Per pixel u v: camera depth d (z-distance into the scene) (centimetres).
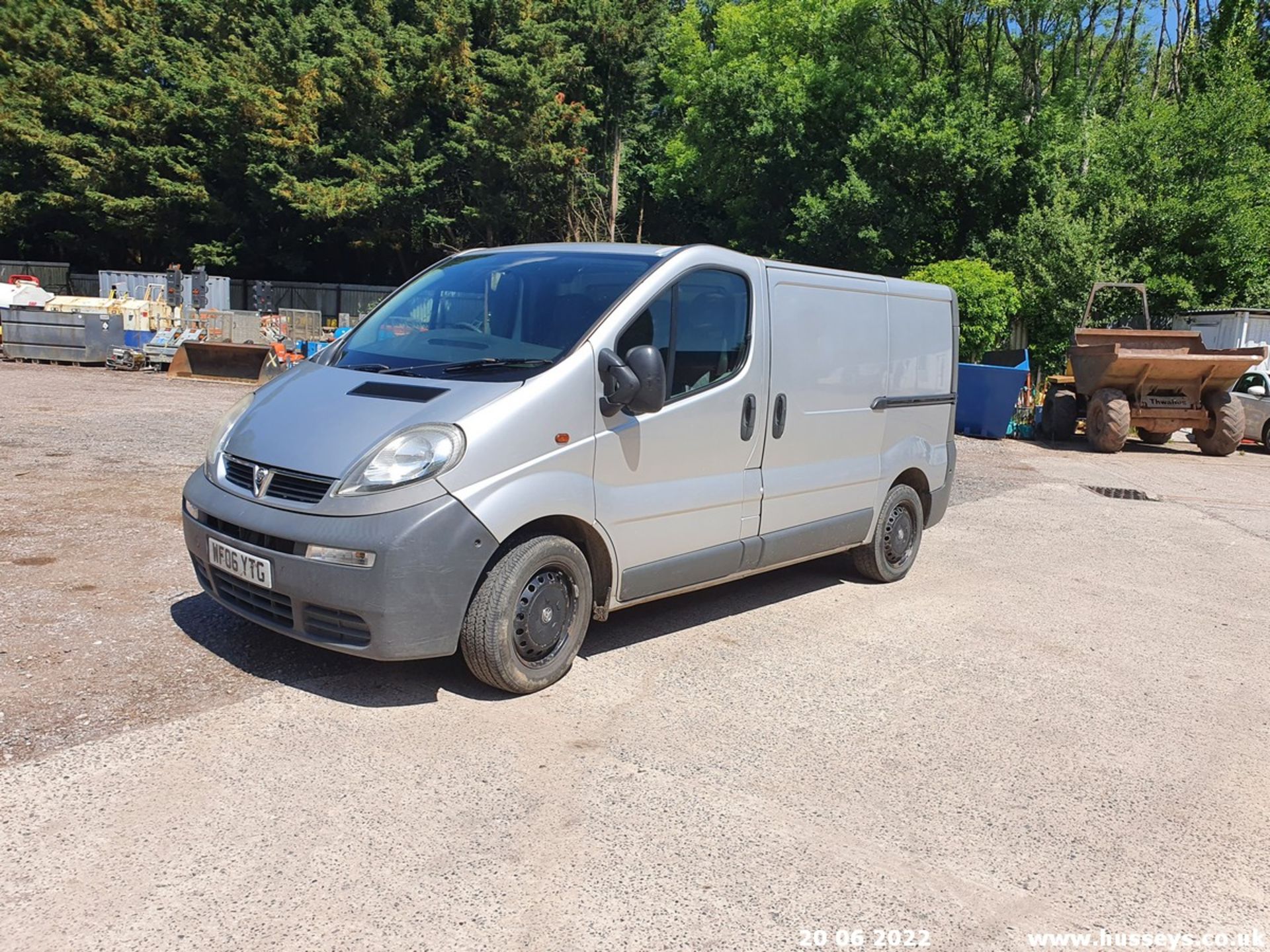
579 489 427
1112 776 396
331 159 3284
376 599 376
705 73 3059
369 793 338
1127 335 1673
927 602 642
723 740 403
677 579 489
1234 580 759
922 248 2680
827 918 286
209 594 443
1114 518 998
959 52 2866
